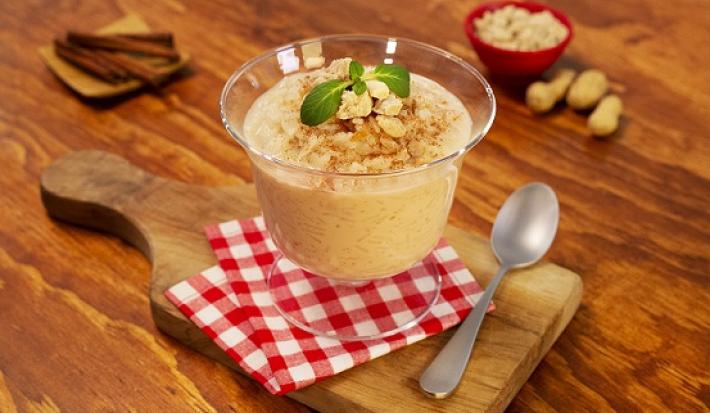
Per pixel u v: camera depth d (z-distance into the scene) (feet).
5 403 1.95
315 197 1.89
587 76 2.52
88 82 2.55
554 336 2.05
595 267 2.17
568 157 2.40
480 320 2.02
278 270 2.13
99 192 2.25
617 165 2.38
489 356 1.98
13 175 2.37
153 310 2.05
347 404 1.93
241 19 2.80
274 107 1.98
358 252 1.95
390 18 2.79
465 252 2.17
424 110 1.95
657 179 2.35
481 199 2.31
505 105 2.54
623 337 2.06
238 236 2.17
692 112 2.51
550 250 2.20
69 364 2.01
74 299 2.12
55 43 2.61
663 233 2.23
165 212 2.22
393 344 1.99
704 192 2.32
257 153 1.85
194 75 2.63
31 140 2.45
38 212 2.29
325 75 1.98
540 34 2.55
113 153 2.41
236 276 2.10
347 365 1.96
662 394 1.97
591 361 2.02
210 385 1.99
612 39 2.72
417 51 2.07
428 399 1.93
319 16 2.81
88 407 1.95
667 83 2.58
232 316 2.04
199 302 2.05
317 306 2.06
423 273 2.13
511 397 1.98
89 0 2.88
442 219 2.01
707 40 2.72
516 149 2.42
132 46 2.60
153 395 1.97
